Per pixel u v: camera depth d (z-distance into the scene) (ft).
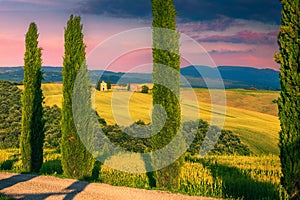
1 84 184.85
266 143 132.87
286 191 37.60
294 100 36.04
